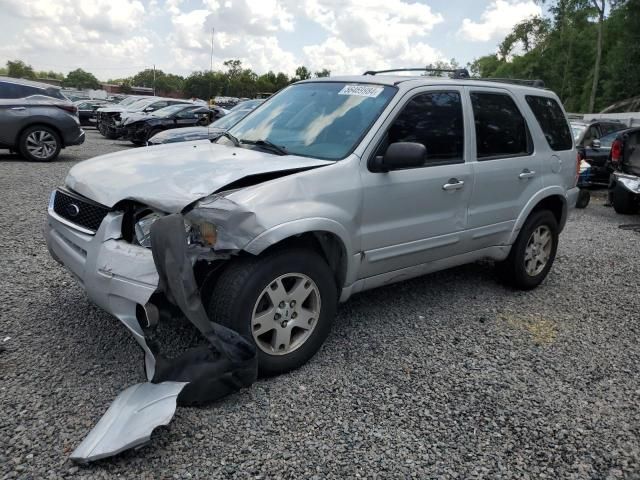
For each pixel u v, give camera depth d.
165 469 2.66
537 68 65.69
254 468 2.71
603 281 6.13
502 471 2.82
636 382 3.82
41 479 2.53
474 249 4.84
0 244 5.91
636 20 48.31
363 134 3.92
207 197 3.16
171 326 4.03
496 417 3.28
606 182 13.18
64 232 3.57
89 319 4.15
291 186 3.41
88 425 2.92
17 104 12.19
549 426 3.23
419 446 2.97
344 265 3.81
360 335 4.27
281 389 3.42
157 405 2.83
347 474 2.72
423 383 3.61
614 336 4.60
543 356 4.14
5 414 2.97
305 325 3.62
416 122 4.21
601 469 2.88
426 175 4.20
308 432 3.02
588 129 13.68
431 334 4.38
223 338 3.10
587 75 61.94
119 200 3.21
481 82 4.90
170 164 3.66
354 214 3.73
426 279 5.71
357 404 3.31
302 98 4.61
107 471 2.61
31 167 11.64
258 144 4.17
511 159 4.95
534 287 5.61
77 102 28.95
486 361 3.98
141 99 24.38
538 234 5.45
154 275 3.00
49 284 4.84
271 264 3.32
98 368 3.48
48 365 3.48
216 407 3.18
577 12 58.97
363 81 4.45
